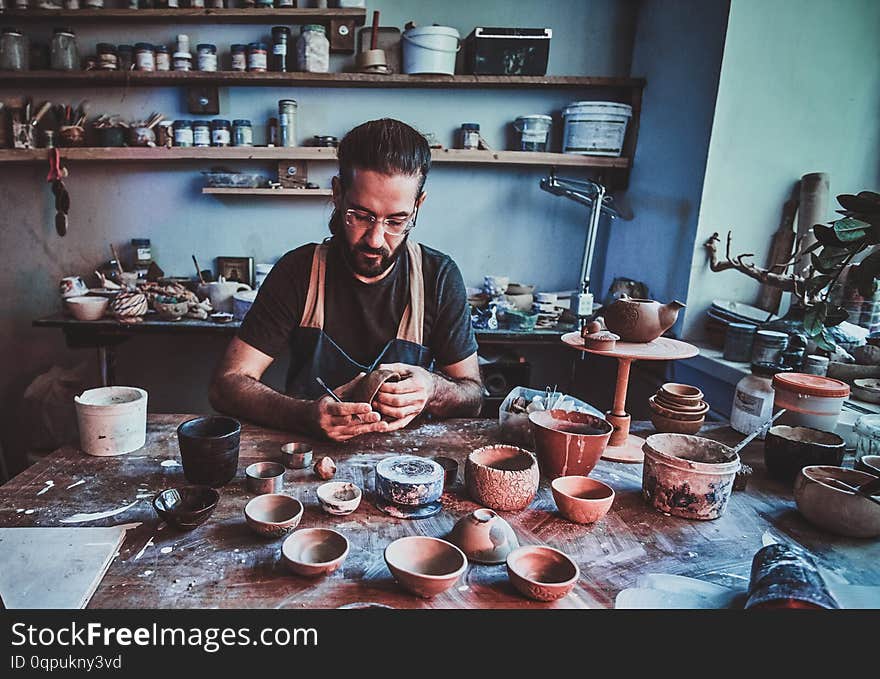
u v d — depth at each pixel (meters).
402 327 1.51
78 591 0.68
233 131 2.63
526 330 2.42
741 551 0.85
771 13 2.00
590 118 2.59
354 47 2.63
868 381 1.53
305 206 2.81
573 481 0.96
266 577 0.73
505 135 2.83
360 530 0.85
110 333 2.40
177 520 0.82
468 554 0.78
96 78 2.52
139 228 2.80
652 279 2.48
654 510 0.96
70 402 2.65
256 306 1.47
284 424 1.23
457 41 2.52
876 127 2.12
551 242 2.96
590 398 3.01
